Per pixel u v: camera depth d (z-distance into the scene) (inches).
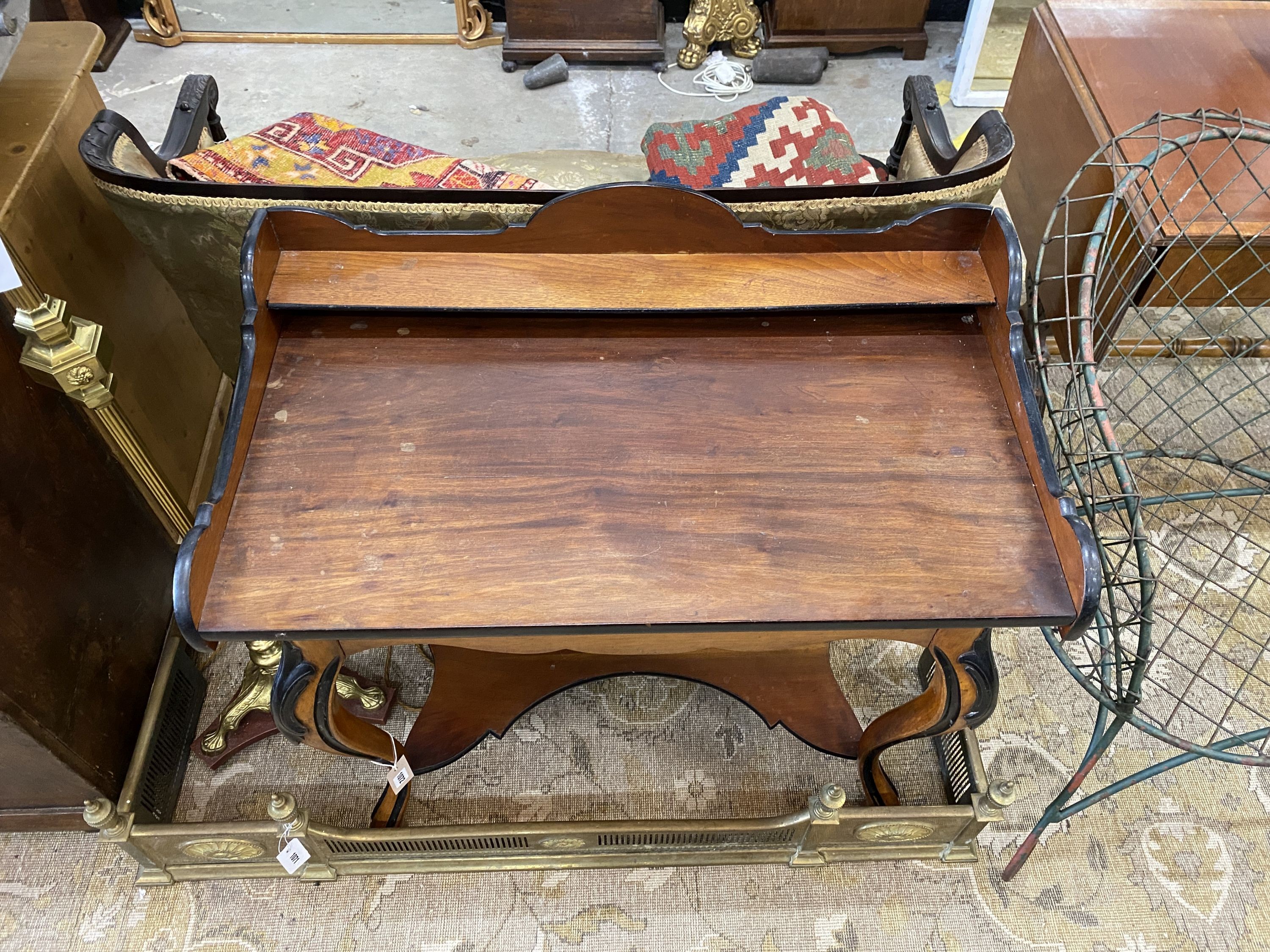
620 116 125.8
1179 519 78.5
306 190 52.2
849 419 44.9
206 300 64.6
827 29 130.1
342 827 60.0
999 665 70.9
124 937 57.7
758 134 64.3
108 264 62.8
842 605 39.0
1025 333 73.6
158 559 67.6
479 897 59.7
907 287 46.8
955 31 139.8
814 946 58.2
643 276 47.1
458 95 128.8
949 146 66.6
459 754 62.4
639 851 59.8
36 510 52.3
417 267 46.9
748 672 64.9
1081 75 74.1
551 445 43.7
